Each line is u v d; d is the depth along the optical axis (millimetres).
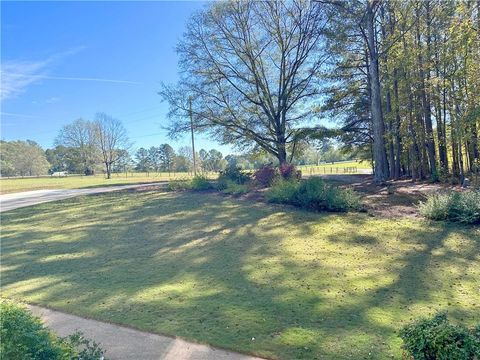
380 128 17734
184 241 8336
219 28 21859
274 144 23609
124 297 4855
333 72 23109
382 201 12758
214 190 18438
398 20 18766
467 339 2428
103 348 3428
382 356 3170
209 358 3213
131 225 10609
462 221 8805
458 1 15227
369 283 5258
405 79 18000
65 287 5375
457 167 18312
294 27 21828
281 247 7484
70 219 12344
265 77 23203
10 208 16594
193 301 4637
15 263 6910
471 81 13055
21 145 76125
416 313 4168
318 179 13773
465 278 5422
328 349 3322
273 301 4578
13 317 2492
